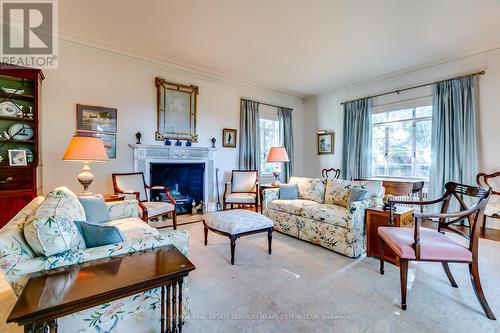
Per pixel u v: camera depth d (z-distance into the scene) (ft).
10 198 9.32
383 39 11.28
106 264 4.04
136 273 3.75
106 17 9.59
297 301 5.93
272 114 18.99
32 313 2.84
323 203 11.52
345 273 7.42
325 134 19.47
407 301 5.94
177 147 14.07
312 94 20.12
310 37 11.10
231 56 13.12
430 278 7.07
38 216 3.98
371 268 7.77
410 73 14.93
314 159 20.34
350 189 10.59
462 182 12.59
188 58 13.35
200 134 15.29
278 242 10.20
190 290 6.39
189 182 15.23
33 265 3.71
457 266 7.82
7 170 9.33
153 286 3.69
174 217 11.56
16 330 4.75
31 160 10.00
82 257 4.09
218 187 16.07
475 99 12.44
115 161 12.41
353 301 5.93
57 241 3.90
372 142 16.72
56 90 10.96
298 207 10.64
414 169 14.83
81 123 11.51
